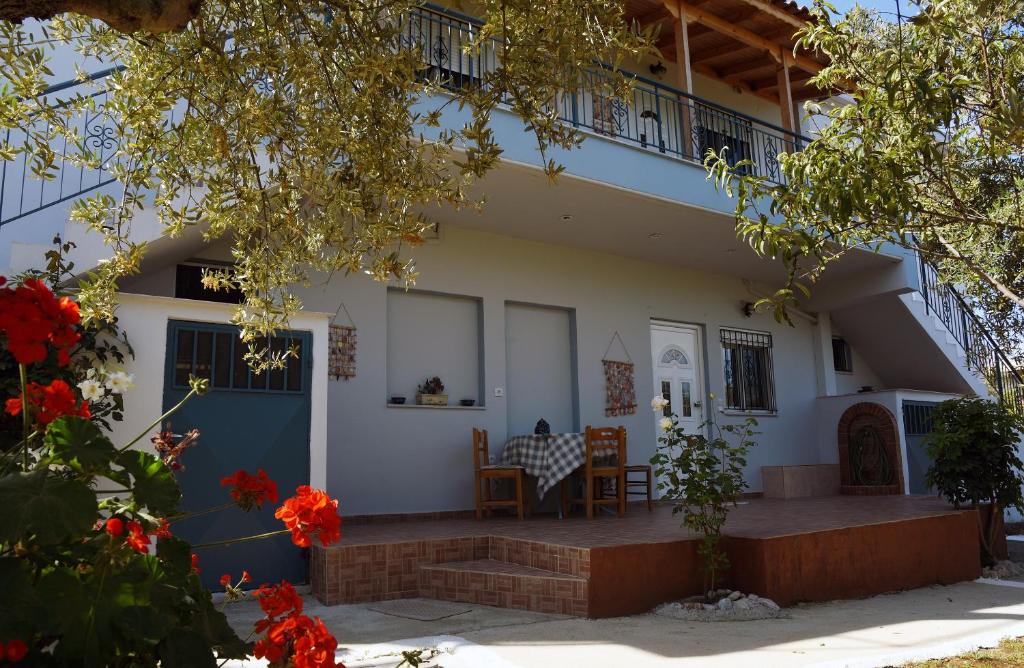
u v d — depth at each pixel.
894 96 3.41
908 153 3.64
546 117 3.46
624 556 5.64
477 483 8.41
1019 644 4.64
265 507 6.23
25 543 1.80
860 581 6.52
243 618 5.34
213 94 3.61
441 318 9.32
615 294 10.78
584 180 7.98
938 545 7.37
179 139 3.71
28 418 2.08
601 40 3.32
